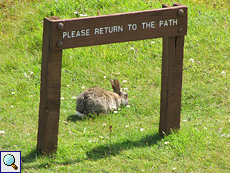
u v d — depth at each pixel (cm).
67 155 421
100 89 495
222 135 444
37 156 419
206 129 454
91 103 479
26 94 510
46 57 405
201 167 410
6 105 488
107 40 412
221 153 425
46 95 410
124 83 543
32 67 552
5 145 430
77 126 464
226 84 526
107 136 449
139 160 416
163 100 443
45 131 415
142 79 549
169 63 434
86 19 404
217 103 502
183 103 506
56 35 399
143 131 456
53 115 415
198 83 532
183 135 439
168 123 444
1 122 461
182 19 429
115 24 412
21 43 580
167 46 432
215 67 562
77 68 555
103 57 572
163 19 424
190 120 477
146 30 421
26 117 472
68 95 517
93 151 427
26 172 402
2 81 525
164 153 423
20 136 441
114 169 407
